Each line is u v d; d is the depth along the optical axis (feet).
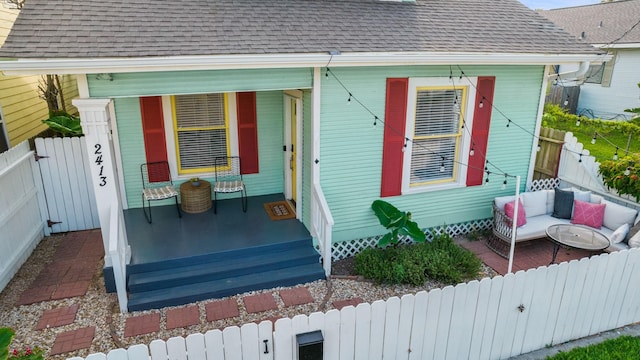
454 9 27.27
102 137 18.33
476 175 26.76
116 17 19.70
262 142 27.86
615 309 18.47
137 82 18.57
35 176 25.46
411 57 20.90
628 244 22.88
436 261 22.35
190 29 19.77
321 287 21.36
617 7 67.15
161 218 25.50
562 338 17.81
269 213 26.30
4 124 27.86
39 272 22.44
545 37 25.44
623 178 25.84
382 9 25.57
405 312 14.43
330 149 22.89
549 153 30.99
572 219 25.85
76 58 16.47
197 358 12.75
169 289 20.16
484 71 24.75
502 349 16.74
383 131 23.61
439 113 25.02
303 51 19.39
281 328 13.17
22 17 18.52
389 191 24.89
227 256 21.66
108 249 19.81
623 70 58.65
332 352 14.05
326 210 21.40
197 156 27.22
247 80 20.21
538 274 16.03
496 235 25.55
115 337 17.42
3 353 11.39
